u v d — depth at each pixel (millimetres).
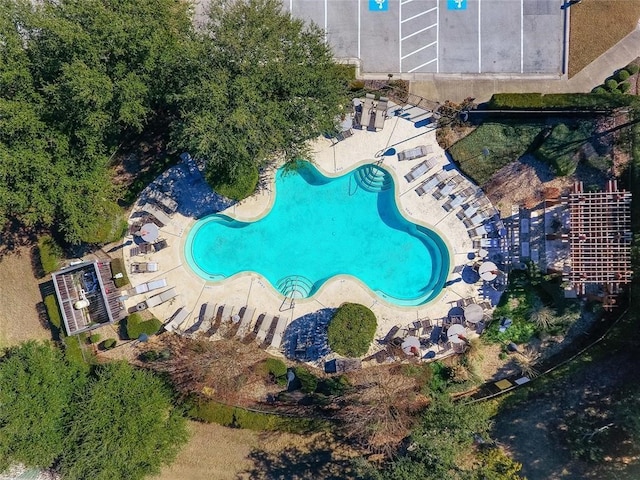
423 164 31531
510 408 31656
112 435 28500
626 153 30266
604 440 31000
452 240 31625
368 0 32125
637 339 30000
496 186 31438
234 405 31562
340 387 30922
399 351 31250
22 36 26828
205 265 32656
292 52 26500
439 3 32031
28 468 32188
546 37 31859
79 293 31000
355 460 29562
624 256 28344
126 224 31719
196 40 26156
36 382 29141
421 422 29250
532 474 31547
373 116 31359
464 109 31203
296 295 32156
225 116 25297
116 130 28438
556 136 30266
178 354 31406
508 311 31328
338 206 32625
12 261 32594
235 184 30016
